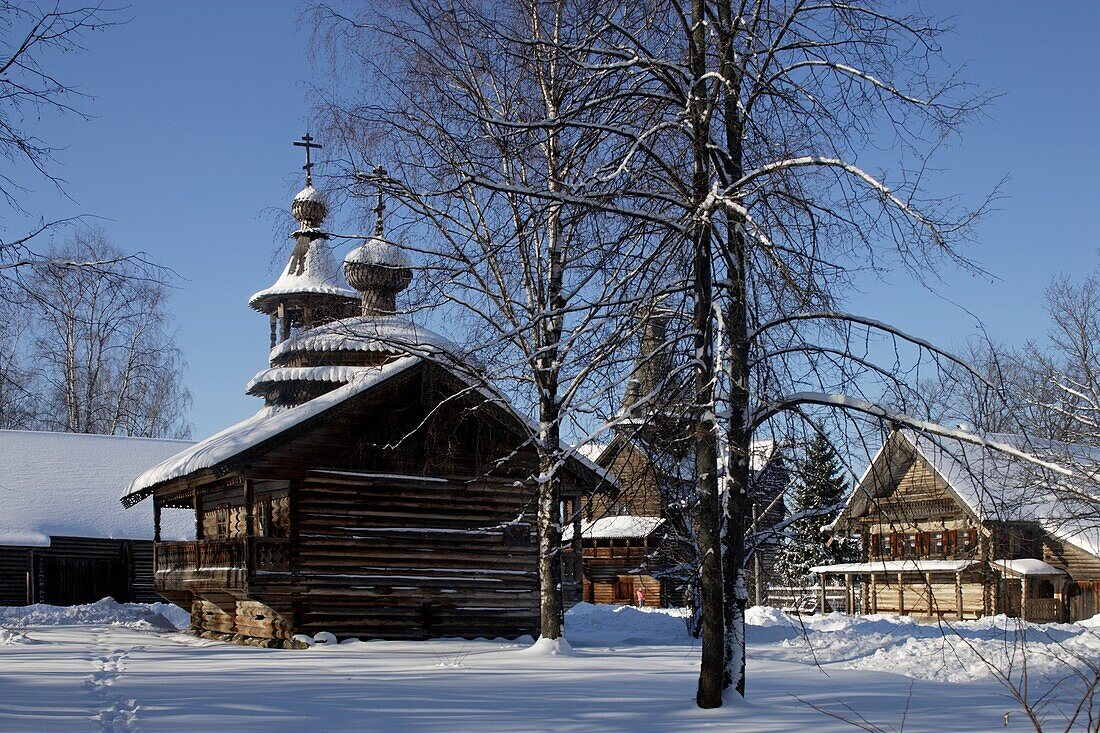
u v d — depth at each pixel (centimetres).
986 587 4628
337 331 2225
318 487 2588
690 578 1945
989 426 1461
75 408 5547
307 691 1561
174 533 4541
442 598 2664
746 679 1773
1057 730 1267
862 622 3594
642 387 1498
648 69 1396
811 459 1453
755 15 1438
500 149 1934
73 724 1256
